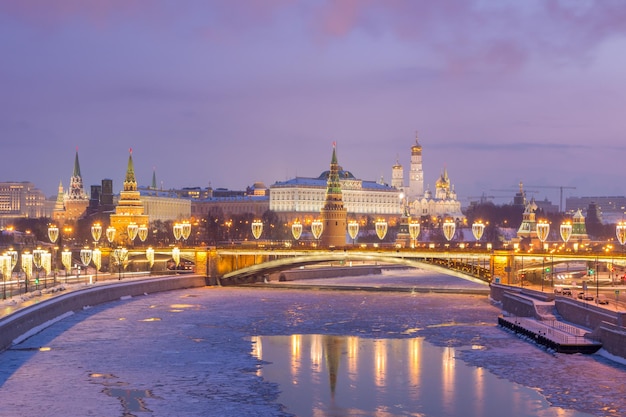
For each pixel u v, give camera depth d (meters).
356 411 125.38
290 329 196.00
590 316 176.38
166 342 176.75
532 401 129.50
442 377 145.25
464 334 187.38
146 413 122.75
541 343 169.75
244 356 163.25
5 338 165.38
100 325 197.75
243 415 122.50
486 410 125.44
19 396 130.88
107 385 138.25
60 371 147.38
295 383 141.50
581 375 143.75
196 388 137.25
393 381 142.88
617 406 126.44
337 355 164.50
